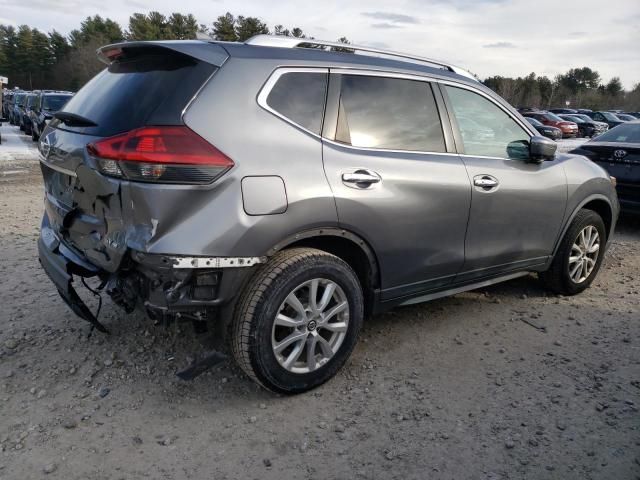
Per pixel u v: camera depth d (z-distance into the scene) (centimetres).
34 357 329
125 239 255
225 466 243
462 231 354
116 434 262
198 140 249
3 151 1575
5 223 654
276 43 296
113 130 262
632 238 679
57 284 303
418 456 251
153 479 234
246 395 298
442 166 339
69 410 279
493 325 394
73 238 306
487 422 277
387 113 324
